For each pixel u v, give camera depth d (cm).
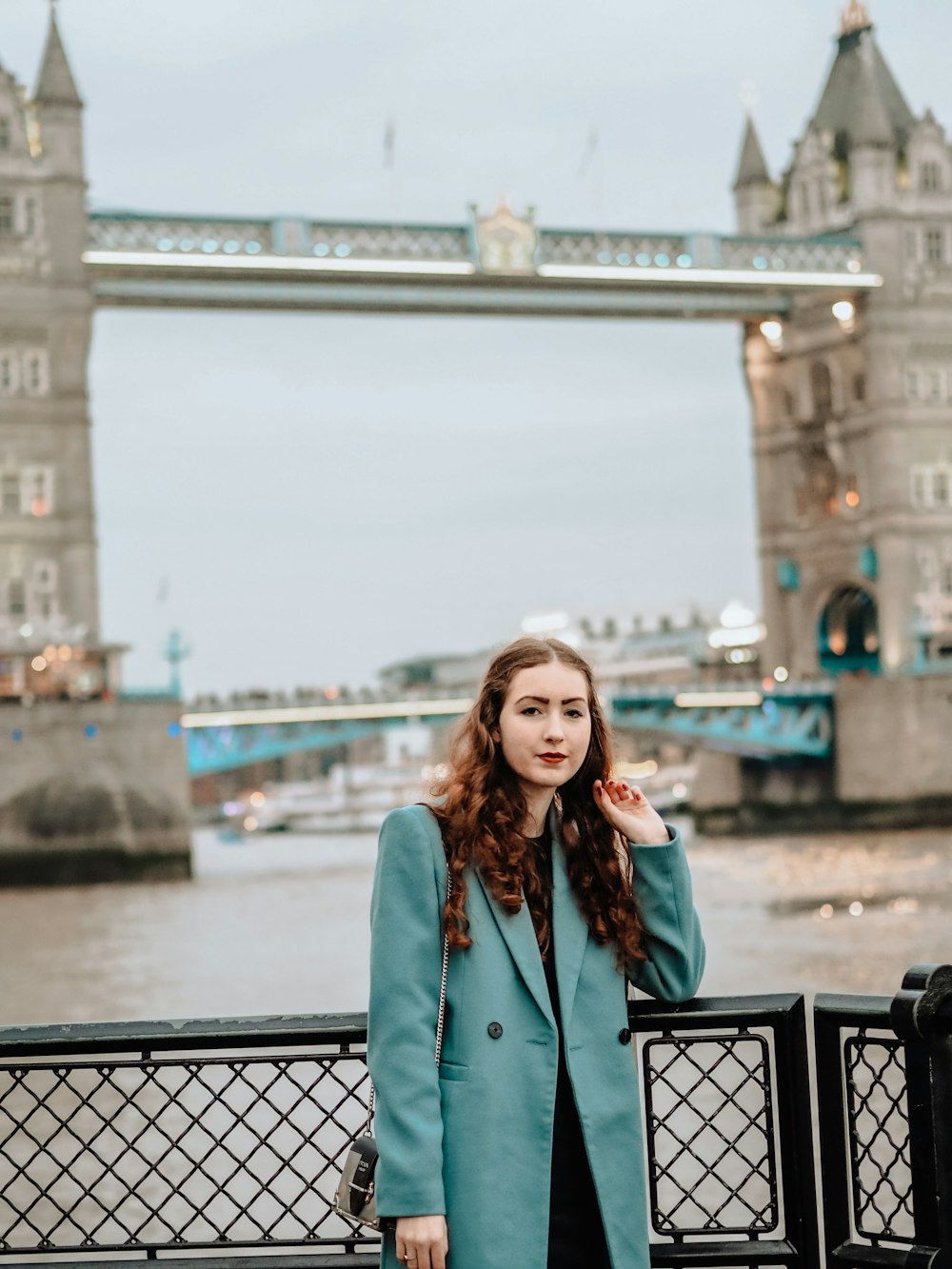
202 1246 654
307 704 8906
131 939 5312
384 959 555
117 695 8350
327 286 8806
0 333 8481
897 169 10469
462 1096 550
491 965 559
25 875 7988
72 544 8562
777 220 10894
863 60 10512
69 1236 1650
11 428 8519
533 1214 544
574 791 600
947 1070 588
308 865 9969
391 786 17562
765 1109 628
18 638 8438
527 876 575
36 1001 3881
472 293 9044
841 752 10275
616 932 579
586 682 592
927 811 10119
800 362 10700
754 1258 621
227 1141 1977
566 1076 562
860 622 11256
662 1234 634
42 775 8044
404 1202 527
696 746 10494
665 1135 2125
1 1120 2195
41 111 8538
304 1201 1736
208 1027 636
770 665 11038
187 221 8662
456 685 9844
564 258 9150
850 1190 621
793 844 9400
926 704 10144
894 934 4822
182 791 8281
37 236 8506
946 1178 586
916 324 10331
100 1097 2291
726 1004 616
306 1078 2281
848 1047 620
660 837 596
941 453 10512
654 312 9719
